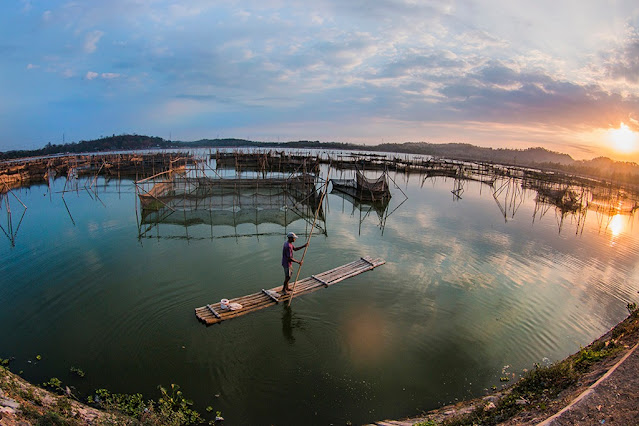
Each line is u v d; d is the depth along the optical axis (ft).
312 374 28.84
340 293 42.73
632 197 131.75
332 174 204.13
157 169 173.99
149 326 35.14
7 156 251.80
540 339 34.27
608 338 31.83
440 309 39.52
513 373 29.40
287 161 208.13
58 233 67.10
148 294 41.65
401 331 35.06
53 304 39.09
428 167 228.22
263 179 103.91
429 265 52.70
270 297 41.04
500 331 35.47
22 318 36.22
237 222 78.33
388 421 24.03
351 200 115.55
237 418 24.30
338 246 61.21
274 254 56.29
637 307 38.99
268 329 34.99
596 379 22.16
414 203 109.60
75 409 23.26
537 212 98.84
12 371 28.22
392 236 68.54
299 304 39.91
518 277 49.08
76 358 30.19
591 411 18.89
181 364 29.73
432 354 31.63
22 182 139.54
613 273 51.90
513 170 211.00
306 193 97.50
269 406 25.49
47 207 91.61
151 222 77.20
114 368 29.12
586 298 43.27
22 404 20.88
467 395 26.84
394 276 48.19
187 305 39.37
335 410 25.23
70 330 34.22
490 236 70.64
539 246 64.80
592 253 61.62
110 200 102.89
